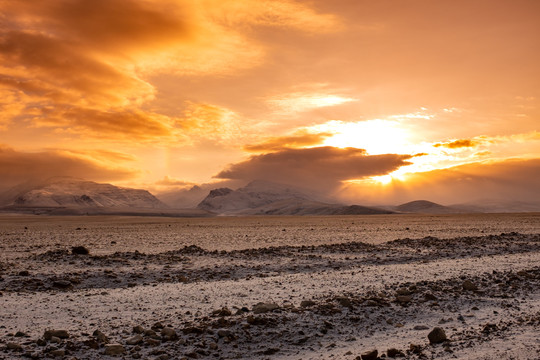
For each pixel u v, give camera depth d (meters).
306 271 25.00
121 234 62.31
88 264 27.30
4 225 104.25
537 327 12.42
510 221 93.12
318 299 16.44
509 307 15.27
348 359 10.42
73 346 11.31
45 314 15.10
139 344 11.65
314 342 11.97
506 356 10.09
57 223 118.75
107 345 11.45
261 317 13.27
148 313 15.09
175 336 12.15
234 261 28.73
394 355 10.61
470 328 12.81
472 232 59.25
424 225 81.81
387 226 80.31
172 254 32.56
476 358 10.10
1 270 24.34
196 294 18.14
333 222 107.12
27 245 44.06
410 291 17.30
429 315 14.40
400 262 28.44
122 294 18.44
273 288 19.14
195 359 10.77
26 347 11.33
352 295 16.84
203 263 28.03
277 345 11.72
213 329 12.70
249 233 62.91
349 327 13.16
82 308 15.93
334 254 32.06
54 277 22.44
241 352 11.23
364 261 28.48
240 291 18.59
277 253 32.03
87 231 71.69
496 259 28.08
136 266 26.73
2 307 16.17
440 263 26.34
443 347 11.10
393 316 14.19
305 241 47.50
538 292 17.58
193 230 72.69
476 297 16.62
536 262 26.34
